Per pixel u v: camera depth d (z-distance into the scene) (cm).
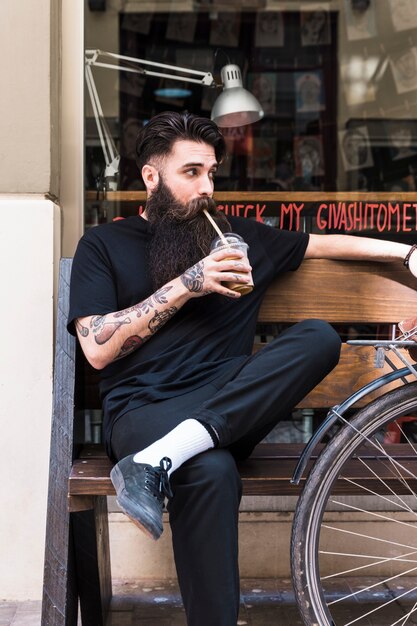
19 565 263
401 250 246
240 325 226
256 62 375
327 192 343
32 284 256
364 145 384
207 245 220
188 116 227
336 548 280
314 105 381
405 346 207
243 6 367
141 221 229
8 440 259
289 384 198
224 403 195
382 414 202
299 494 208
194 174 225
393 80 385
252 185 370
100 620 233
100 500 240
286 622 250
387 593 269
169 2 353
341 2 381
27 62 254
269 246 243
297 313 254
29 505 261
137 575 279
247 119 364
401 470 215
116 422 206
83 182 290
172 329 219
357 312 255
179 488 189
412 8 383
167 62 353
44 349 257
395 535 281
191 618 190
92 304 214
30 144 256
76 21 282
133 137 338
